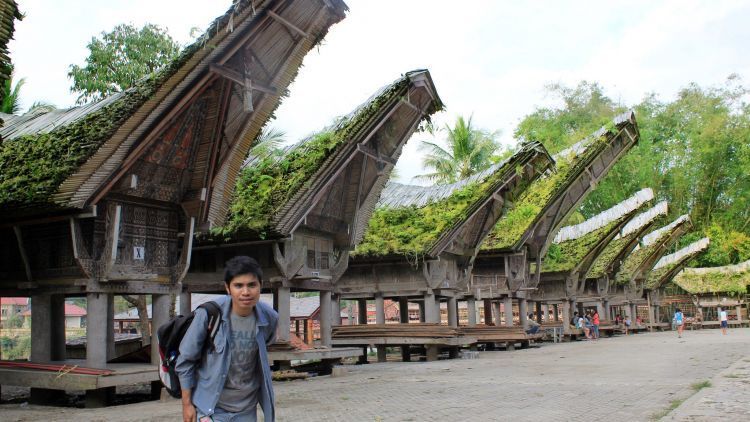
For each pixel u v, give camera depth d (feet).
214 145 44.70
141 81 43.91
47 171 40.04
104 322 40.83
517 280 97.71
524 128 185.88
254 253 57.67
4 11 32.48
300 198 55.31
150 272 43.65
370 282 80.43
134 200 42.96
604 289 135.54
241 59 43.16
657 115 197.16
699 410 26.50
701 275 175.01
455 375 51.98
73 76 83.51
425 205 84.12
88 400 38.32
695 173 189.57
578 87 195.11
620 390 37.63
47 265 42.16
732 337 104.63
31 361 42.37
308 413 32.04
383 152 65.26
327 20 45.68
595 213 190.29
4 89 34.83
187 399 13.32
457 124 154.30
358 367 65.62
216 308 13.64
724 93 193.47
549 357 71.20
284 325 55.21
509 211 94.22
